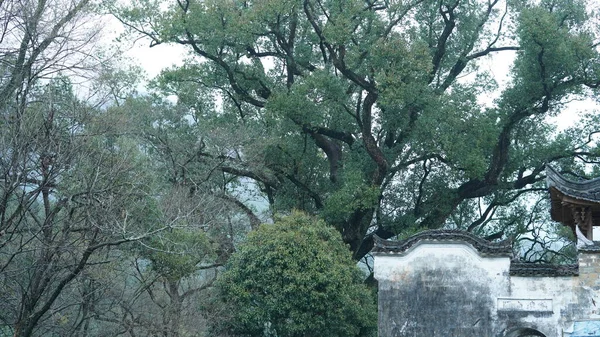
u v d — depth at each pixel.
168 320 33.38
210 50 46.31
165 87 46.62
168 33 44.53
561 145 48.03
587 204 30.09
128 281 38.00
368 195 43.75
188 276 34.62
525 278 30.25
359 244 46.44
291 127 45.97
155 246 33.62
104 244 29.19
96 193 30.19
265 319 34.84
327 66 45.84
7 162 29.08
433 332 30.48
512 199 50.34
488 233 53.03
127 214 29.94
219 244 37.91
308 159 47.44
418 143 45.97
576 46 44.66
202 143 43.25
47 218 29.44
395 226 47.97
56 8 31.20
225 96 49.25
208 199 39.22
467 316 30.39
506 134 46.88
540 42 44.06
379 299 30.94
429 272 30.84
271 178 47.16
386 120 46.69
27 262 31.89
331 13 45.91
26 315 29.19
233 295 35.12
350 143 48.16
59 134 29.69
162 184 39.44
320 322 34.88
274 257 35.25
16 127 29.03
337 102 45.03
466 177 47.72
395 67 43.34
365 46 44.69
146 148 42.41
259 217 46.88
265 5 44.25
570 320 29.67
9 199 31.09
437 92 48.22
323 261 35.50
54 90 32.16
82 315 35.59
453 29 50.00
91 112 32.41
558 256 51.72
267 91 48.72
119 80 40.34
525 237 52.25
